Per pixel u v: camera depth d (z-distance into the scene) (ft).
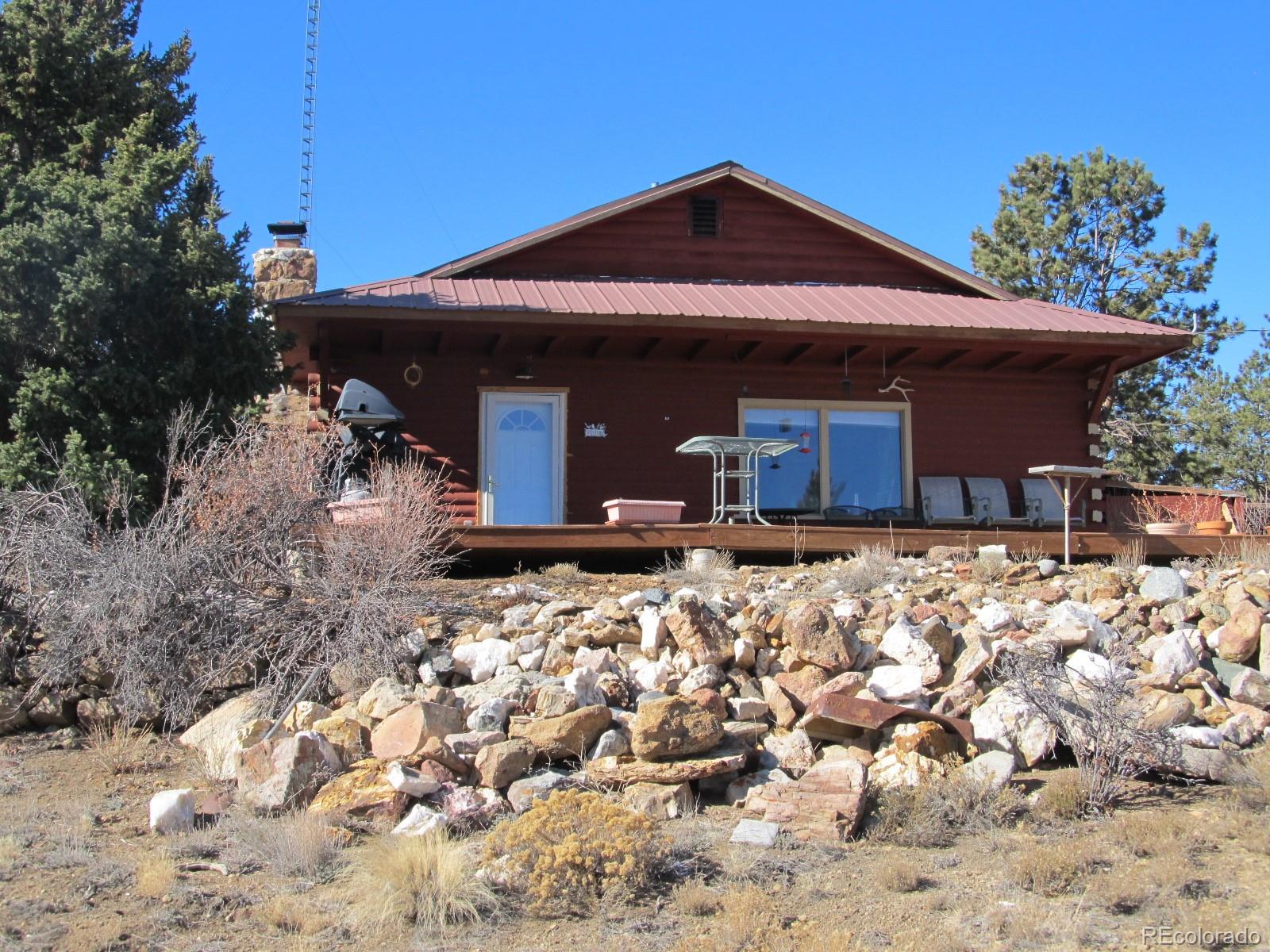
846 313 48.80
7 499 29.78
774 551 40.68
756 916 17.62
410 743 22.59
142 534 30.73
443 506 37.58
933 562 36.70
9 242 37.45
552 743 23.11
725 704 24.89
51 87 51.31
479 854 19.65
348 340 48.03
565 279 53.83
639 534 37.83
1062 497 40.09
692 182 55.83
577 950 16.97
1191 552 41.60
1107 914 18.29
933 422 53.98
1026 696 24.27
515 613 29.17
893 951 16.75
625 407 51.11
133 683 26.58
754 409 52.54
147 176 41.19
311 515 30.78
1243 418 98.99
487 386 49.98
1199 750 24.29
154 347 40.78
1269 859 20.11
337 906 18.10
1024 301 57.06
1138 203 111.34
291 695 26.22
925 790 22.39
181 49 60.23
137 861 19.60
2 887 18.35
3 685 27.76
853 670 26.43
